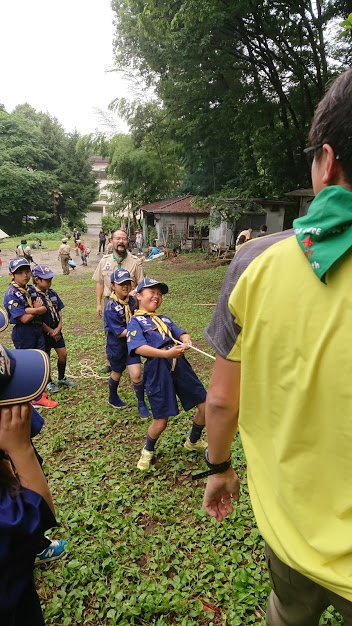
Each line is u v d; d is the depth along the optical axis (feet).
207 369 20.36
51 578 8.47
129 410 16.29
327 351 2.85
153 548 9.16
